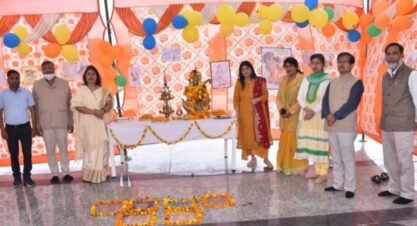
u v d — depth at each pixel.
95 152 4.64
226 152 5.66
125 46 5.89
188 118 4.71
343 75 3.69
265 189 4.14
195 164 5.45
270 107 6.52
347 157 3.72
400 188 3.70
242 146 5.09
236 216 3.39
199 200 3.87
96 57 5.82
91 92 4.66
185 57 6.17
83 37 5.68
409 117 3.37
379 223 3.12
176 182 4.56
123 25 5.87
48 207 3.84
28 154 4.63
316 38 6.36
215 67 6.16
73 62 5.78
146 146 6.95
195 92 4.86
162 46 6.10
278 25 6.30
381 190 3.97
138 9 5.79
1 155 5.78
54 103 4.63
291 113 4.46
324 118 3.82
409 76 3.31
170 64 6.14
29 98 4.61
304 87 4.26
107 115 4.76
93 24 5.73
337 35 6.47
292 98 4.50
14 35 4.70
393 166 3.68
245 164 5.34
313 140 4.27
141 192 4.23
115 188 4.40
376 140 6.44
